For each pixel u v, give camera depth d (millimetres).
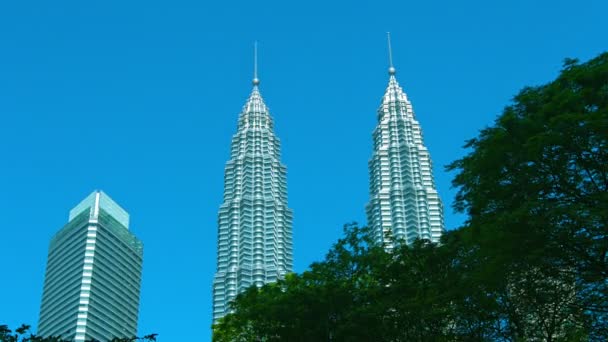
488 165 39562
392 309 42562
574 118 35969
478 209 41156
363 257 46844
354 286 44844
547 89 40344
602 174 37531
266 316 44062
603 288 38469
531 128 38188
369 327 41719
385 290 44125
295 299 43188
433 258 45188
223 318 50000
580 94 37469
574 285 39562
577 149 36906
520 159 38250
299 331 42406
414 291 43656
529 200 37000
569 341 40188
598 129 35625
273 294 48219
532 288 40625
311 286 44062
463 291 41875
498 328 43719
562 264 38812
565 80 40031
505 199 39906
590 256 37688
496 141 38969
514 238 37375
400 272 45500
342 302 42688
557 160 37656
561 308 41750
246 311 47594
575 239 36531
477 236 40062
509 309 42812
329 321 42594
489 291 42281
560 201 38094
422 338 43281
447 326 44625
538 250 36750
